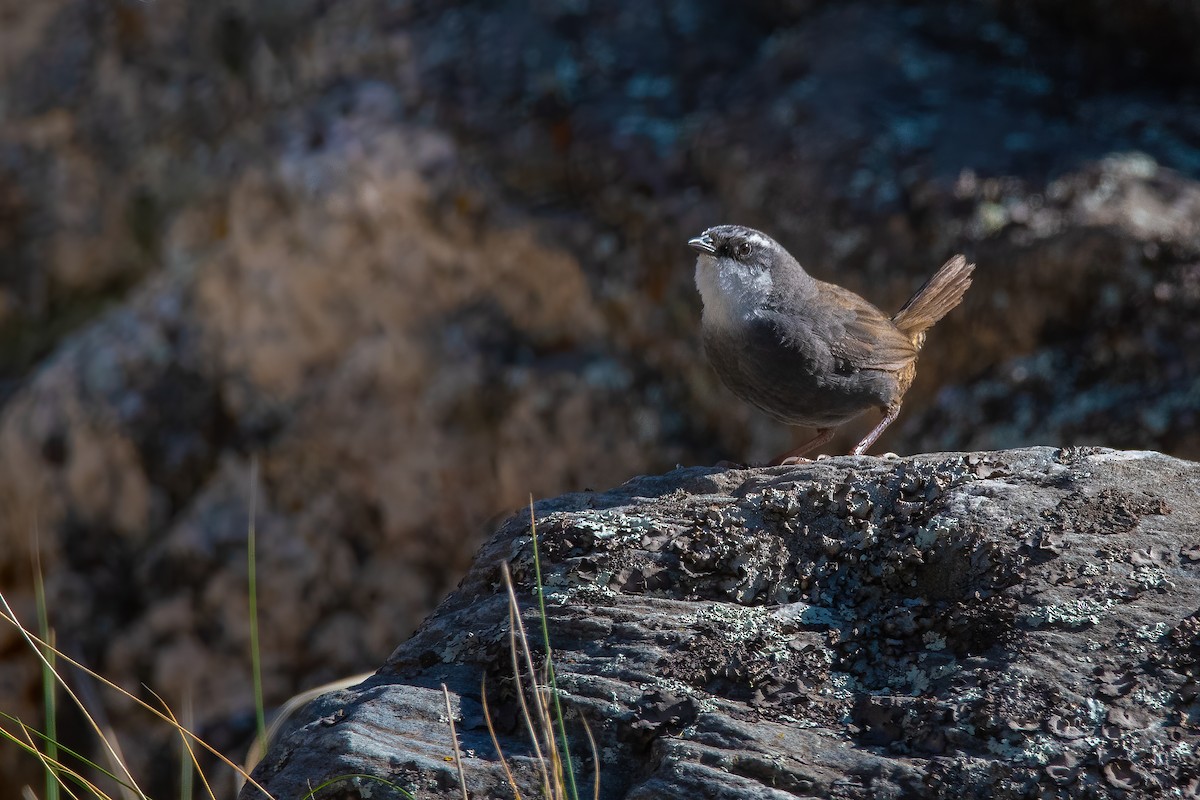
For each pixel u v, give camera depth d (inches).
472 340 469.1
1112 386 376.8
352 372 470.3
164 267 533.6
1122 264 378.9
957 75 458.6
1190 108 442.6
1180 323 372.5
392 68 509.0
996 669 169.3
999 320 398.0
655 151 465.7
